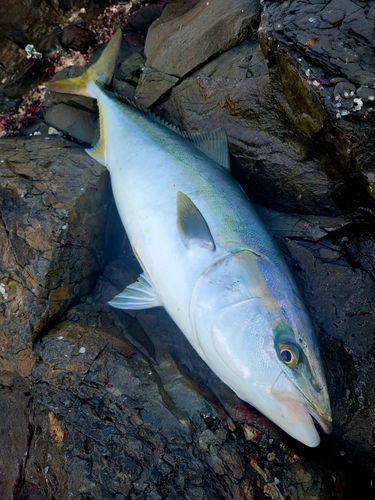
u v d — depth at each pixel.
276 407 0.43
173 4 0.80
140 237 0.56
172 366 0.54
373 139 0.48
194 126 0.66
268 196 0.64
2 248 0.57
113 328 0.56
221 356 0.46
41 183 0.61
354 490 0.48
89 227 0.61
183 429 0.47
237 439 0.48
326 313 0.55
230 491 0.44
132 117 0.64
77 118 0.76
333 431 0.51
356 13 0.52
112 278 0.64
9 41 0.85
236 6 0.67
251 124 0.62
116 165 0.63
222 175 0.58
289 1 0.56
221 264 0.49
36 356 0.53
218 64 0.67
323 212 0.60
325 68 0.50
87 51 0.86
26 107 0.82
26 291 0.55
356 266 0.57
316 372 0.43
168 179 0.57
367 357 0.52
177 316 0.51
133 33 0.87
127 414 0.48
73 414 0.49
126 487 0.45
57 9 0.85
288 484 0.45
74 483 0.46
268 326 0.45
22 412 0.53
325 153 0.55
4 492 0.51
